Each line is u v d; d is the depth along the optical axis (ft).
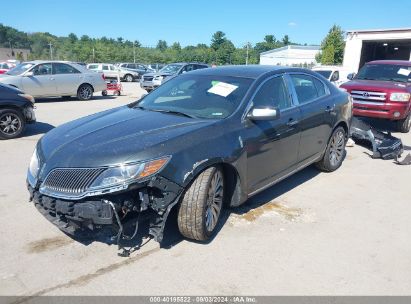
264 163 14.05
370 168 20.83
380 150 22.68
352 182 18.42
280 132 14.56
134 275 10.47
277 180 15.28
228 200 13.25
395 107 29.99
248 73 15.12
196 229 11.46
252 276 10.54
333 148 19.49
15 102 26.12
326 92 18.67
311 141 17.06
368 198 16.42
